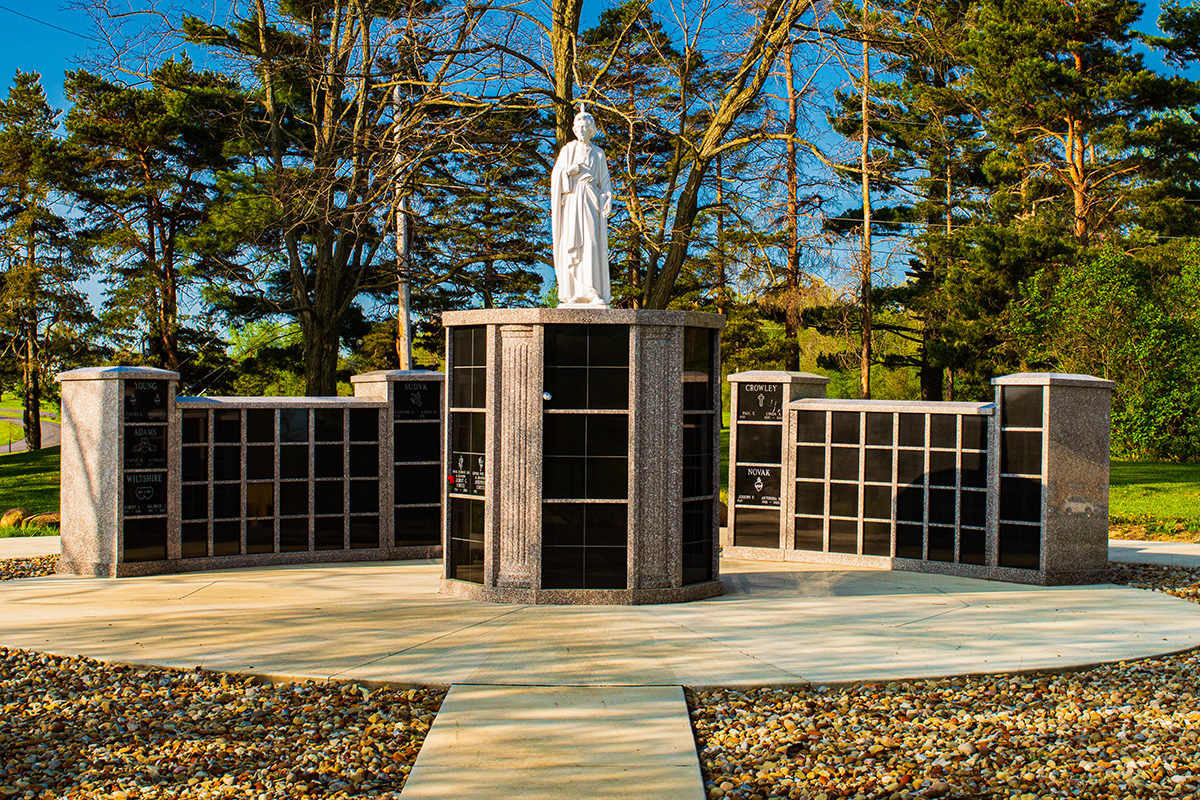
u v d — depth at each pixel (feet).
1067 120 110.83
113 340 131.54
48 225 133.18
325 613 33.53
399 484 48.65
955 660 27.35
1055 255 110.11
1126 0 107.65
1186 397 102.06
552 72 71.05
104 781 19.13
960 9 99.81
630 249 100.58
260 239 79.20
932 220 127.34
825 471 47.34
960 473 43.60
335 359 81.30
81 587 39.40
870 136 116.67
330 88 72.28
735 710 23.43
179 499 44.09
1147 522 64.34
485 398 36.27
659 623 32.01
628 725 22.00
